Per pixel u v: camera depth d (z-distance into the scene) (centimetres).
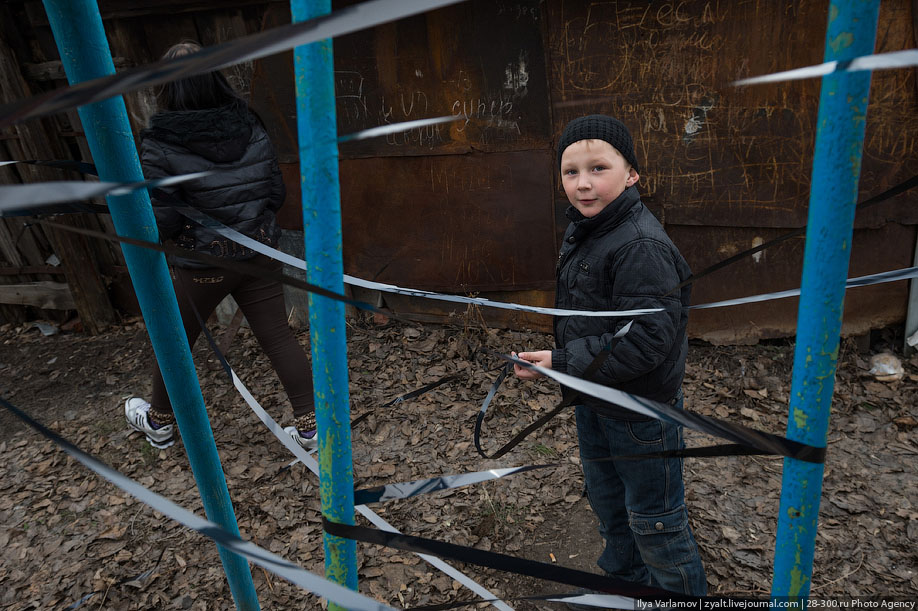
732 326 336
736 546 223
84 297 416
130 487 51
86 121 71
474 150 335
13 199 29
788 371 318
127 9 339
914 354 315
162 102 231
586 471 178
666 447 149
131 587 226
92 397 355
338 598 52
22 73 369
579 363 140
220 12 336
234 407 325
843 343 322
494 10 304
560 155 146
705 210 313
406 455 284
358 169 356
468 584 86
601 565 194
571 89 311
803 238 308
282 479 271
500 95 321
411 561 227
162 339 86
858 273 308
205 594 221
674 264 138
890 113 274
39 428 52
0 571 239
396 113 339
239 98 239
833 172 47
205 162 227
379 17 33
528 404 308
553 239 343
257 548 51
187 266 239
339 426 63
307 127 52
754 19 274
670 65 292
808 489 55
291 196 369
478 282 365
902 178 284
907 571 207
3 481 290
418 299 382
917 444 265
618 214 139
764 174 298
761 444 51
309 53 50
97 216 413
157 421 293
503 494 255
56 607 221
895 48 265
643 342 134
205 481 99
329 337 58
